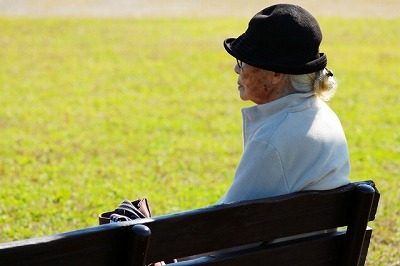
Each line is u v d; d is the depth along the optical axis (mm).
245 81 9219
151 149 24906
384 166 23172
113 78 38094
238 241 8102
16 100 32562
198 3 68375
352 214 8914
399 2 70438
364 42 50156
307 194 8484
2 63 41438
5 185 20547
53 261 6781
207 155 24391
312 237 8977
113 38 50875
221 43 49281
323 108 9344
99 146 25297
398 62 43438
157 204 19078
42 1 66562
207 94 34562
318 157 8922
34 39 49750
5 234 16875
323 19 60438
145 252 7180
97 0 68250
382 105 32562
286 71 8797
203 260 8141
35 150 24531
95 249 7066
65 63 41938
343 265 9156
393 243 16609
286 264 8695
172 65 41812
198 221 7699
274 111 9047
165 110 31156
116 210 9281
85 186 20578
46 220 17750
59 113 30312
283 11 8945
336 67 41344
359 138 26562
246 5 67562
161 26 56438
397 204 19172
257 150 8789
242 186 8820
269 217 8242
